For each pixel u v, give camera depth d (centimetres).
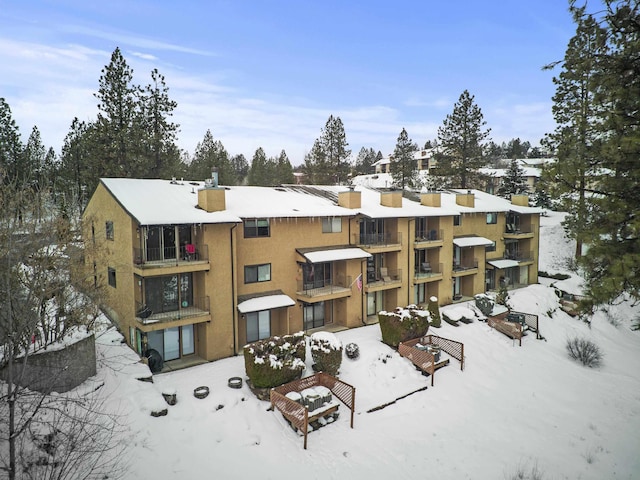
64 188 4256
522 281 4191
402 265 3036
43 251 1512
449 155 5981
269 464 1473
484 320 3031
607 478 1527
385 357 2277
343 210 2795
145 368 1869
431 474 1496
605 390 2294
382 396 1973
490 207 3897
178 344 2186
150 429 1525
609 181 1254
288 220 2542
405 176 6869
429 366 2177
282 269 2533
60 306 1656
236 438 1574
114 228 2270
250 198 2666
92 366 1706
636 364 2766
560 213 6119
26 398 1392
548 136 4106
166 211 2066
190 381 1892
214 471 1412
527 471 1535
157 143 4244
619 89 1217
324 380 1936
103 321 2300
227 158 6644
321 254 2561
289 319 2547
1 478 1120
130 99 4175
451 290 3397
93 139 3984
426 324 2464
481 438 1745
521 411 1995
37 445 1299
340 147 6525
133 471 1340
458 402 2014
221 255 2178
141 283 2041
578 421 1939
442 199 3912
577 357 2686
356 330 2698
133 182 2452
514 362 2539
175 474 1371
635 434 1845
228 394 1791
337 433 1680
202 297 2172
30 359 1470
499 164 10100
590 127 1331
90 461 1311
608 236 1275
